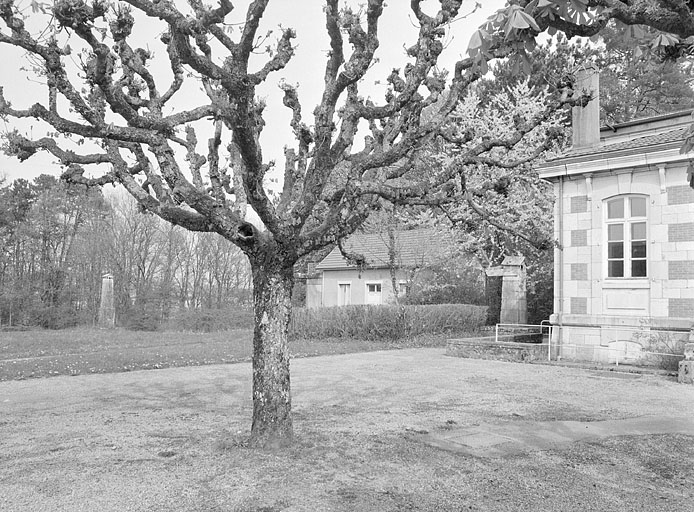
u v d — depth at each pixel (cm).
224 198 709
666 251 1363
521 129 679
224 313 3269
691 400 948
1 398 995
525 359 1520
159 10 500
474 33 309
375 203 668
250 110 532
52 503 461
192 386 1118
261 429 623
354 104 632
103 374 1303
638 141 1512
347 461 573
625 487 514
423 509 451
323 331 2216
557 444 657
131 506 454
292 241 611
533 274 2134
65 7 473
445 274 2512
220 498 470
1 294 3381
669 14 324
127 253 3675
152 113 660
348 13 584
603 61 2512
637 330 1383
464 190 697
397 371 1320
